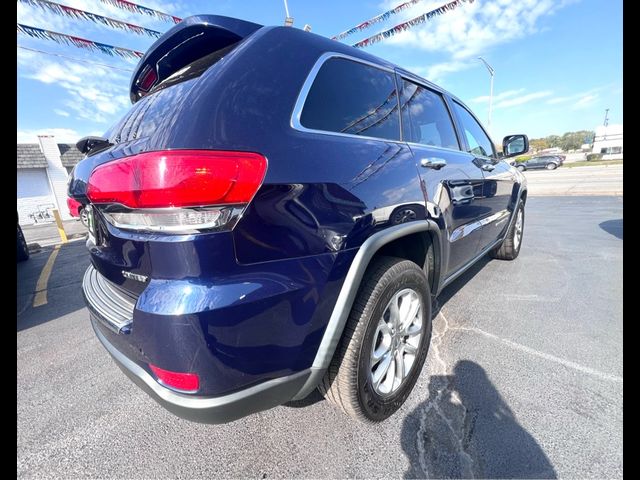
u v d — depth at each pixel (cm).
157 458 148
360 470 136
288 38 136
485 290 322
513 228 397
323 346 124
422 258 196
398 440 149
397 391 164
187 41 145
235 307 97
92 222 140
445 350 217
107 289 152
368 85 167
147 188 95
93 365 232
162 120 114
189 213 95
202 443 154
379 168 147
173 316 93
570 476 127
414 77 212
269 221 105
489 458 137
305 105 128
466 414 161
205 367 97
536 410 161
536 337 231
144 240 102
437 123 228
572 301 290
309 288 115
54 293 408
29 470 144
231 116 105
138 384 120
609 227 617
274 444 151
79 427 169
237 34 135
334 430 157
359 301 142
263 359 108
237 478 136
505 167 343
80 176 142
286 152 112
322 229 119
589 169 2622
